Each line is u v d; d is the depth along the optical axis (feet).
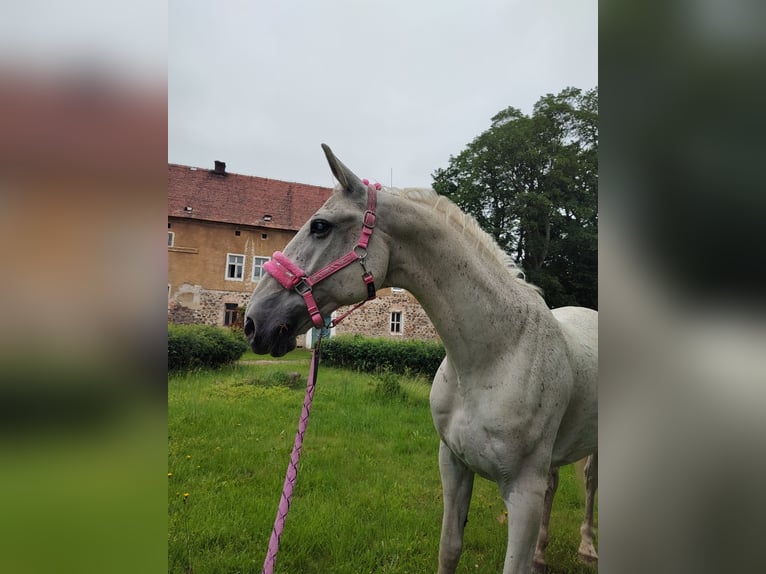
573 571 8.38
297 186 80.02
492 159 55.88
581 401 6.23
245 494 10.34
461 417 5.57
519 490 5.35
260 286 5.35
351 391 24.18
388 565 7.80
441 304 5.47
